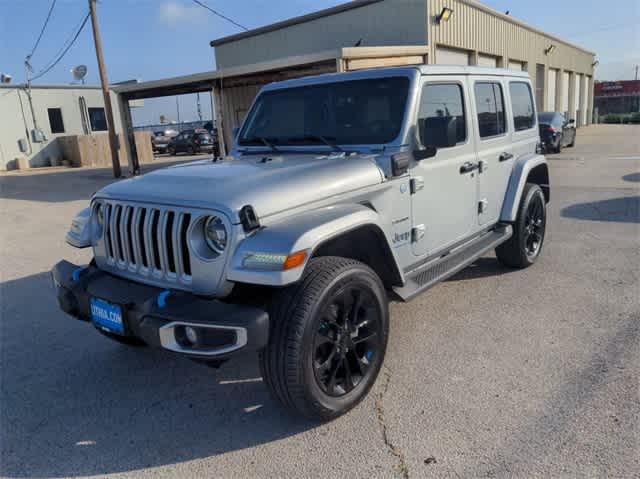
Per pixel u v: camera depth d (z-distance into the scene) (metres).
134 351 4.21
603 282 5.09
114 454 2.88
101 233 3.46
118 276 3.29
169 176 3.30
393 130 3.64
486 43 19.03
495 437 2.80
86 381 3.74
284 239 2.63
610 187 10.63
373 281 3.13
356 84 3.92
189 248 2.81
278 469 2.67
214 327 2.55
